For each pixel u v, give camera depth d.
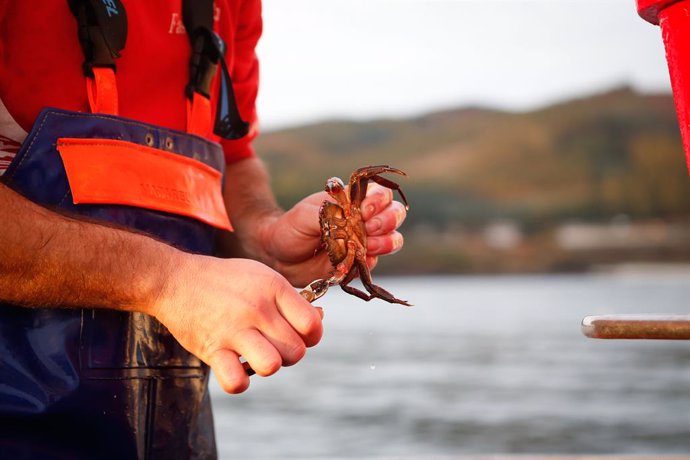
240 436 17.75
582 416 19.92
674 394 23.59
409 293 108.31
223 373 0.94
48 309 1.09
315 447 16.36
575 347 39.62
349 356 37.91
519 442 16.53
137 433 1.16
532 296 88.88
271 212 1.59
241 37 1.65
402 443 16.80
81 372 1.10
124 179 1.18
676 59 0.87
